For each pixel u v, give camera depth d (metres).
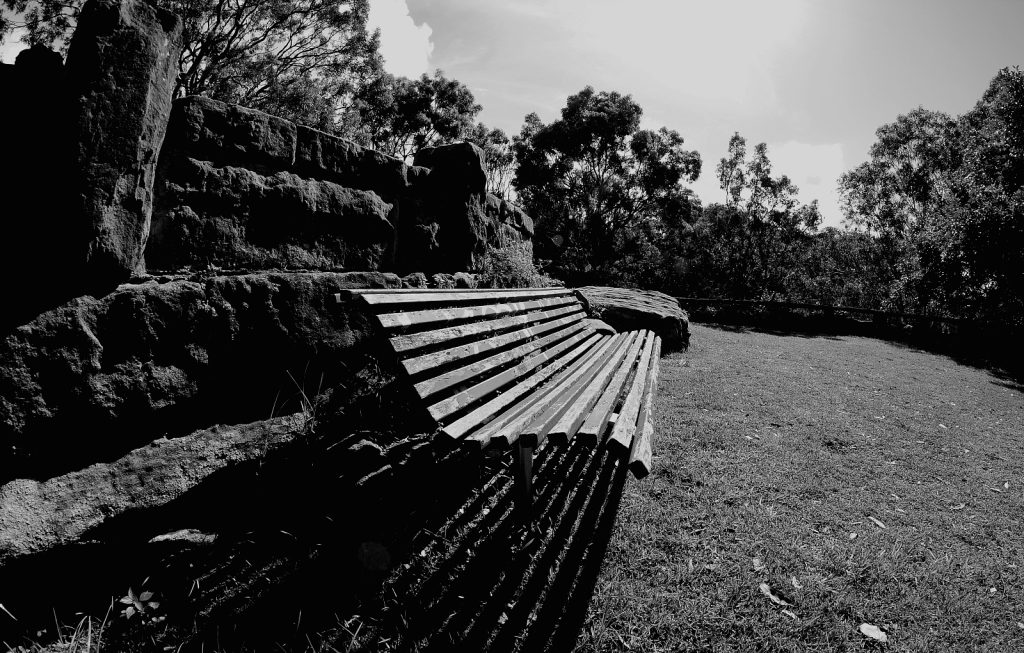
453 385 2.35
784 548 2.82
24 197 1.83
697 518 3.04
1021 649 2.27
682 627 2.17
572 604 2.20
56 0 15.45
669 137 32.53
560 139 32.28
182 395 2.14
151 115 2.00
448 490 2.91
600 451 3.77
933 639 2.28
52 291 1.84
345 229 2.97
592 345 5.01
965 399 7.66
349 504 2.44
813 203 25.75
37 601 1.82
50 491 1.80
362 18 19.81
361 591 2.16
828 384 7.50
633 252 33.81
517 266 5.12
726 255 25.95
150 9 2.03
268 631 1.94
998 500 3.84
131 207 1.97
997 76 18.81
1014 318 15.56
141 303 2.00
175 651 1.83
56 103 1.86
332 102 22.19
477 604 2.15
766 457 4.17
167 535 2.09
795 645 2.13
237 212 2.44
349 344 2.80
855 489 3.75
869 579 2.65
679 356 8.44
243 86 19.62
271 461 2.45
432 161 3.99
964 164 19.12
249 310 2.36
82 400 1.86
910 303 21.17
